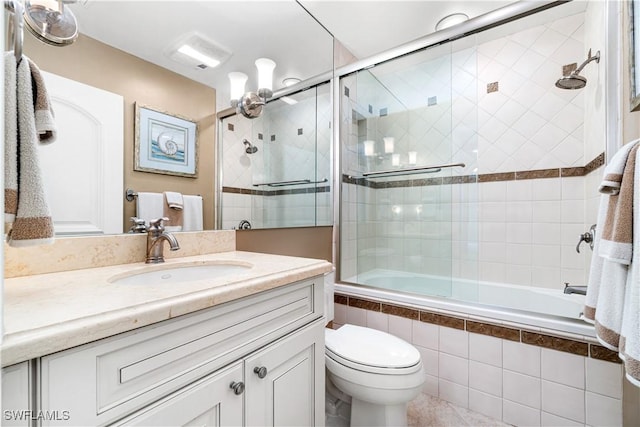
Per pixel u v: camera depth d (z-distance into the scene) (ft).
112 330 1.52
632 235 2.43
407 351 3.86
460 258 7.17
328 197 6.26
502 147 6.93
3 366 1.22
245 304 2.31
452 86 7.27
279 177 5.08
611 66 4.09
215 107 4.08
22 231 1.77
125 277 2.71
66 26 2.76
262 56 4.68
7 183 1.69
